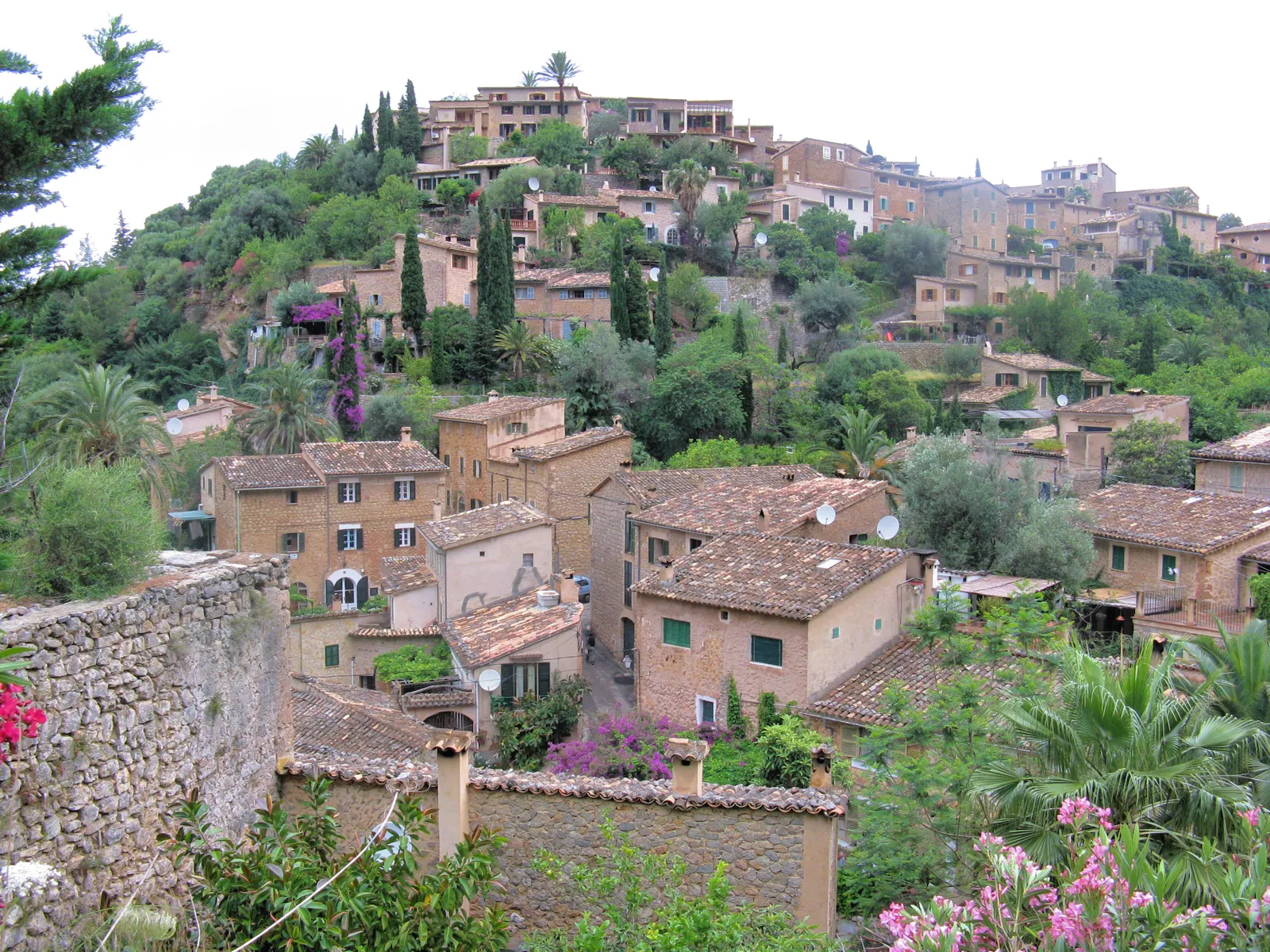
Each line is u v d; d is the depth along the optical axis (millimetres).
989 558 38406
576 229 97188
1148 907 9148
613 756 26859
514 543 39469
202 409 62469
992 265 102438
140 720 11633
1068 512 38406
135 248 117312
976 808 16672
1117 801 14172
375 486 51812
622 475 43875
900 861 16781
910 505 40219
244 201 103062
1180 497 41250
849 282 100562
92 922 10406
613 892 13531
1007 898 9742
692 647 29859
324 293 85438
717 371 71688
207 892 10234
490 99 128500
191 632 12422
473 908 13891
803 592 28188
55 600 11391
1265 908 9125
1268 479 43188
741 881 13547
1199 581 36719
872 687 26906
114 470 12719
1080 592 37281
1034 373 81062
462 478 60375
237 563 13500
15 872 9914
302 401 60531
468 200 105688
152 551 12281
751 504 39281
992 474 40000
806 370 84250
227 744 12922
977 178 124562
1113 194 146250
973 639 25984
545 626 33219
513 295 81062
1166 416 60906
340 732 24344
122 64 11781
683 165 101062
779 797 13805
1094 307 101688
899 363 81750
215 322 95625
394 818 12695
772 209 109500
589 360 71188
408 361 77375
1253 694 18656
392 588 39375
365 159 113062
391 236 98500
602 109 131250
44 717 9922
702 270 99500
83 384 42781
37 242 12070
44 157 11711
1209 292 117312
